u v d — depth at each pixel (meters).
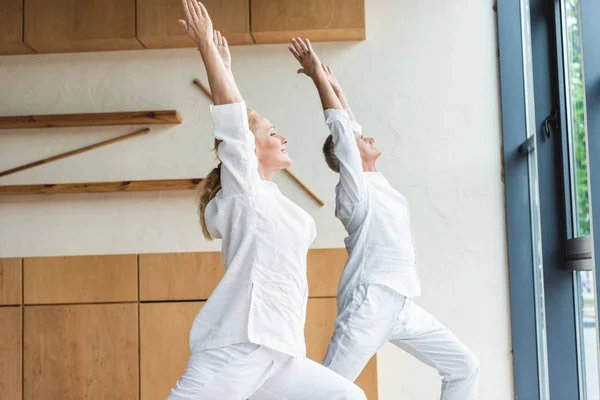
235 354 2.29
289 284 2.36
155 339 4.33
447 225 4.71
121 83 4.88
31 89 4.91
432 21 4.82
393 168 4.75
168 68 4.87
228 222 2.41
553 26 3.81
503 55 4.73
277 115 4.81
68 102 4.88
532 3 3.86
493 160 4.73
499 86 4.76
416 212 4.72
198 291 4.35
